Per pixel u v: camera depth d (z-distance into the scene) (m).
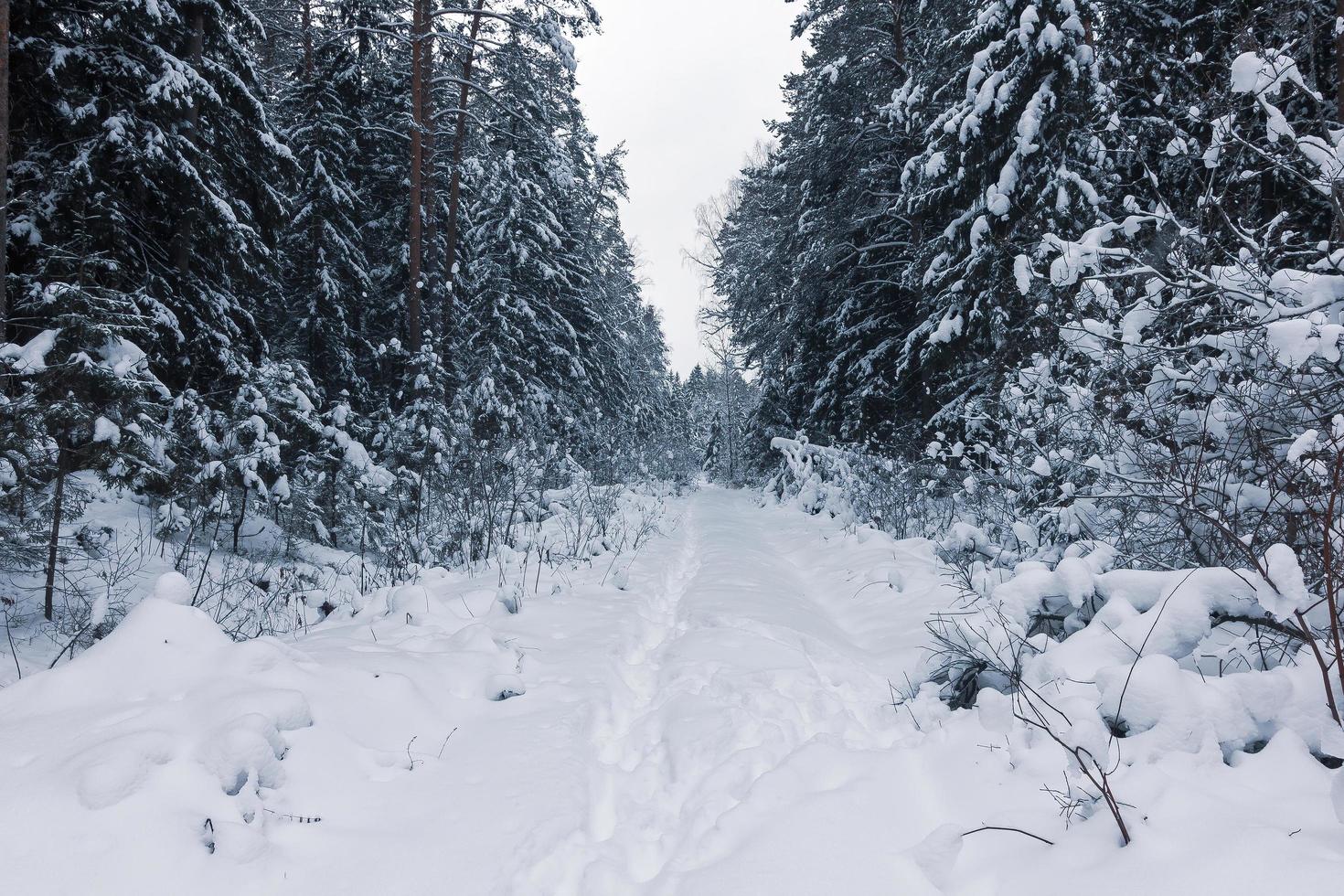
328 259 17.03
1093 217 9.34
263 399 9.39
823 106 16.08
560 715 3.79
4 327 7.67
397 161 19.48
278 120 18.70
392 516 9.80
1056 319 6.92
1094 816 2.38
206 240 11.55
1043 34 9.39
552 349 20.62
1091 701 2.85
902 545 8.68
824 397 17.64
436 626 5.36
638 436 27.61
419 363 14.00
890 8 15.77
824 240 16.75
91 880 2.02
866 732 3.63
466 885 2.31
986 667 3.77
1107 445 5.43
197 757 2.51
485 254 19.77
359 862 2.39
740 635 5.18
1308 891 1.83
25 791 2.20
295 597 6.70
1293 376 4.21
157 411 7.38
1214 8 9.75
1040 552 5.57
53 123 9.88
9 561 5.58
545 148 19.78
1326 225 7.91
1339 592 3.07
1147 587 3.48
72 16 9.59
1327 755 2.56
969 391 11.63
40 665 4.70
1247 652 3.18
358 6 15.52
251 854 2.29
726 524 14.05
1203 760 2.50
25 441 5.57
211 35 12.05
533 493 10.94
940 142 11.31
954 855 2.33
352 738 3.15
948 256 11.55
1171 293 6.32
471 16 17.20
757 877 2.32
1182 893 1.93
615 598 6.95
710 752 3.38
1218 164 6.03
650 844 2.73
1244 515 3.76
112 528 7.64
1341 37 7.54
